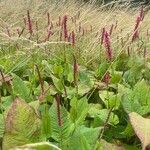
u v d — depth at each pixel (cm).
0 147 124
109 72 210
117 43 273
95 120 150
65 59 222
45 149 107
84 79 196
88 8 407
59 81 181
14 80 164
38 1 443
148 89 167
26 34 284
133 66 214
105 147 121
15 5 432
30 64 221
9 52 248
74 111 143
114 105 163
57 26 288
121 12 386
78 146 113
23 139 110
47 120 128
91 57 261
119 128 152
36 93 175
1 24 313
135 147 142
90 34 299
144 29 343
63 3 440
